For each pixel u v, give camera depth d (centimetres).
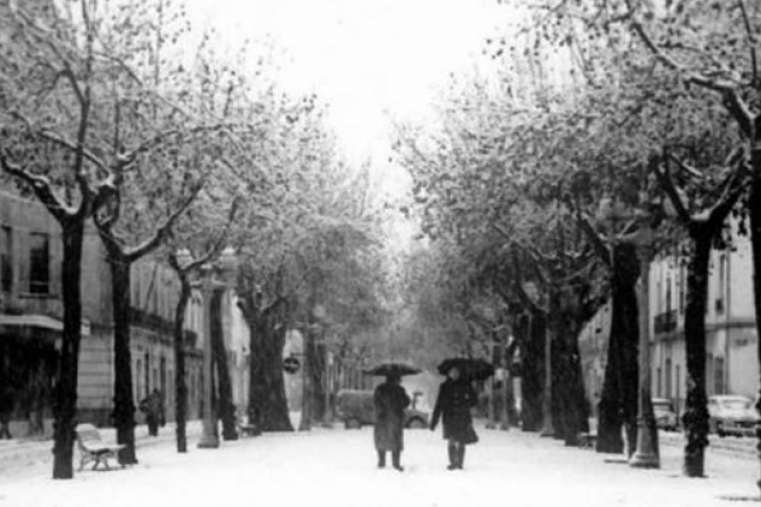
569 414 3703
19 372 4822
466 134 3294
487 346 7031
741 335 5872
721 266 6000
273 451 3219
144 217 3134
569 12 1892
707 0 1853
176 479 2109
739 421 5284
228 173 2667
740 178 2139
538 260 3906
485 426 6775
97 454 2433
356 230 4956
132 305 6397
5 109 2209
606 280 3991
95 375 5722
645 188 2456
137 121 2458
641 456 2478
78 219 2219
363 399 6525
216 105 2989
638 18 1919
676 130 2142
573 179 2517
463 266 4438
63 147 2350
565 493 1772
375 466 2486
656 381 7356
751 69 1961
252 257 4359
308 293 5269
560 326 3872
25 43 2183
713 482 2067
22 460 3366
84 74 2214
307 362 5741
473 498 1684
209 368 3616
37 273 5266
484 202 3183
